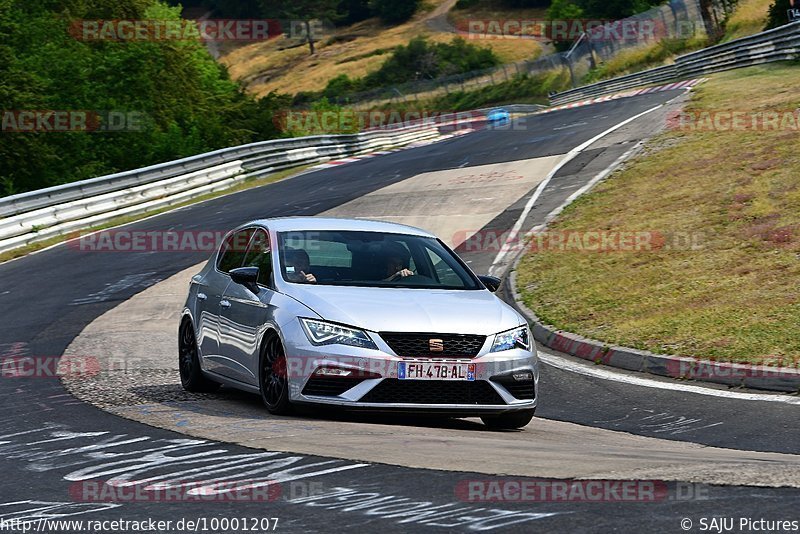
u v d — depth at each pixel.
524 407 27.41
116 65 170.75
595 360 41.34
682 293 47.88
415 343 26.25
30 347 47.66
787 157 71.75
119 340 49.12
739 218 59.72
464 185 99.19
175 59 190.25
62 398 33.12
